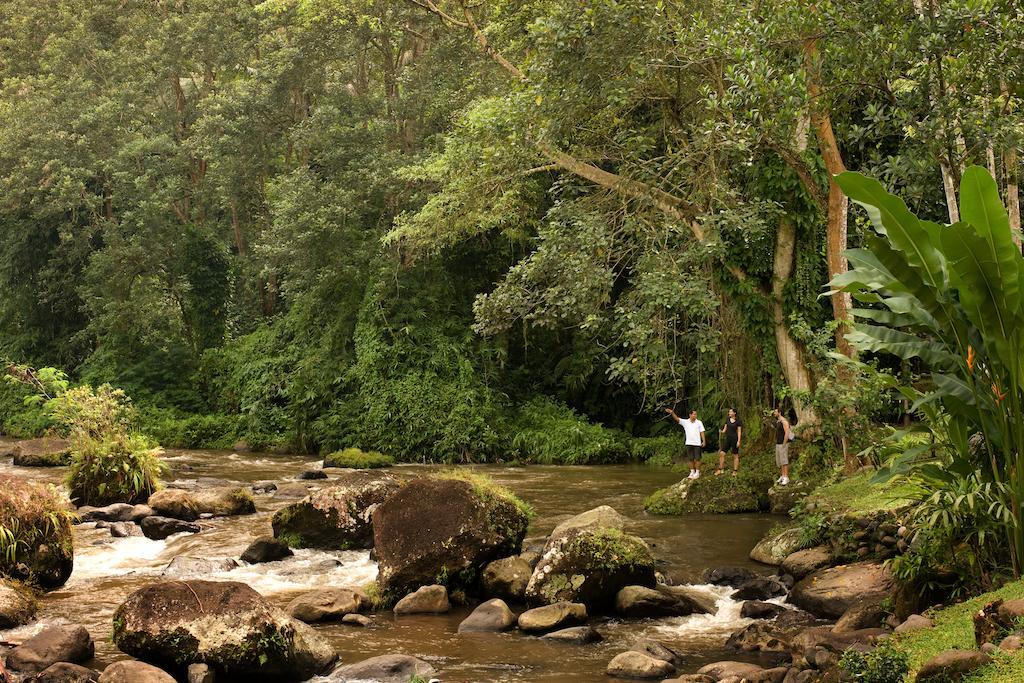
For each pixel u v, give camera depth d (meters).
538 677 7.74
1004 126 9.63
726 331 18.34
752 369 18.78
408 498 10.89
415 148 31.52
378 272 29.92
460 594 10.47
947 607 7.06
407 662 7.88
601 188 18.48
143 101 36.44
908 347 7.34
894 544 9.70
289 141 33.97
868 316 7.58
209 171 36.81
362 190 29.80
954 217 10.26
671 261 16.11
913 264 6.98
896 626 7.67
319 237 29.42
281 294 35.19
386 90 32.19
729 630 9.20
